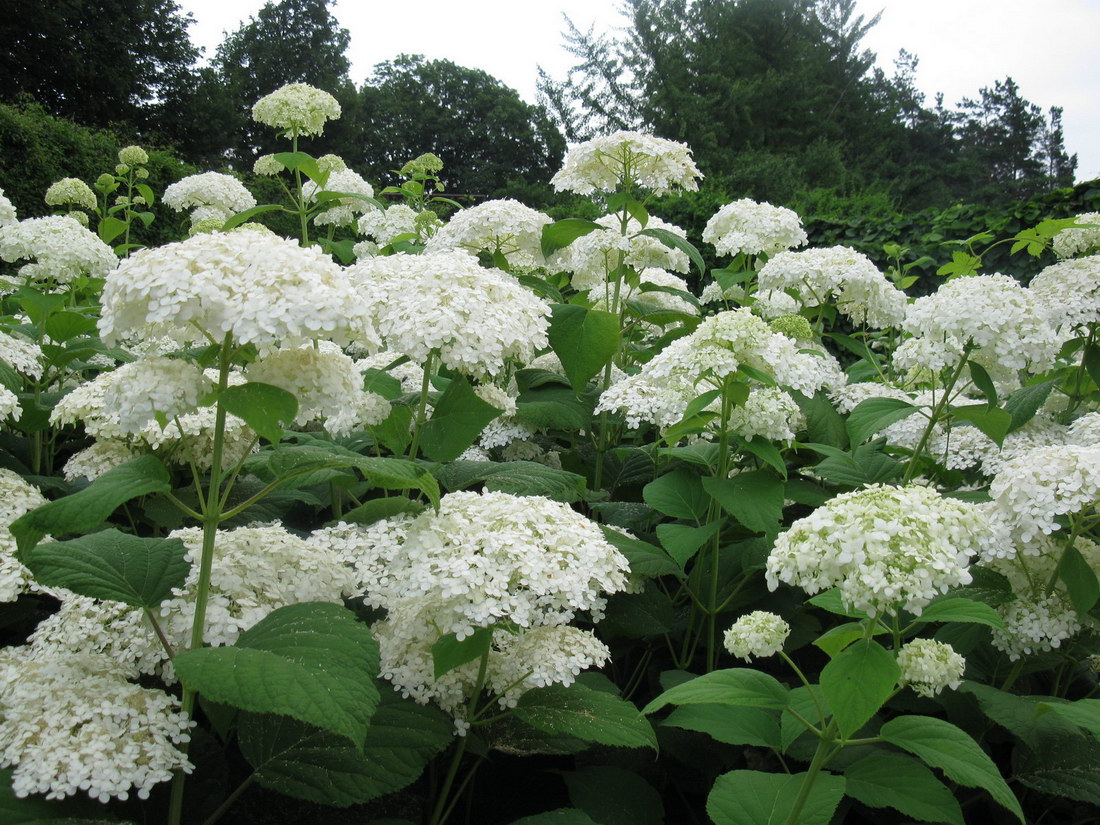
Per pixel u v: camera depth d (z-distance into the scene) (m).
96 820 1.83
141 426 2.04
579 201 18.22
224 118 39.34
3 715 2.05
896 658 2.12
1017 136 62.75
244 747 2.17
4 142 12.76
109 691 2.00
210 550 2.09
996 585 2.77
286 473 2.17
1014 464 2.70
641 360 5.02
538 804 2.81
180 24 37.75
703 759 2.77
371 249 8.24
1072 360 4.40
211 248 2.03
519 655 2.39
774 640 2.20
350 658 1.91
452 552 2.21
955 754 1.93
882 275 4.84
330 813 2.39
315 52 47.66
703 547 3.36
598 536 2.41
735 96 37.59
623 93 42.66
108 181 7.29
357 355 5.74
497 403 3.61
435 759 2.69
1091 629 2.86
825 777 2.09
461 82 49.19
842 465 3.42
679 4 43.62
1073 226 4.59
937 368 3.45
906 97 52.66
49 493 3.75
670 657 3.43
